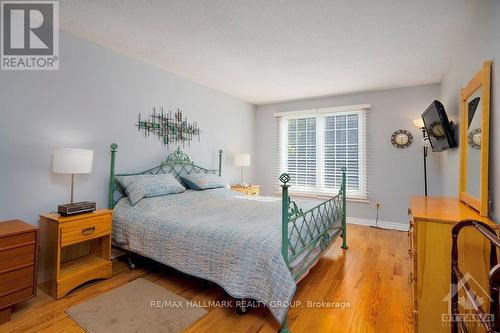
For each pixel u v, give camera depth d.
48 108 2.32
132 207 2.57
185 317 1.75
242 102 4.95
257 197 3.43
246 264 1.67
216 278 1.79
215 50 2.78
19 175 2.16
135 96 3.04
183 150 3.69
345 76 3.53
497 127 1.47
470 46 2.09
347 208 4.46
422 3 1.91
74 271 2.12
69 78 2.46
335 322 1.72
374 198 4.23
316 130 4.77
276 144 5.17
